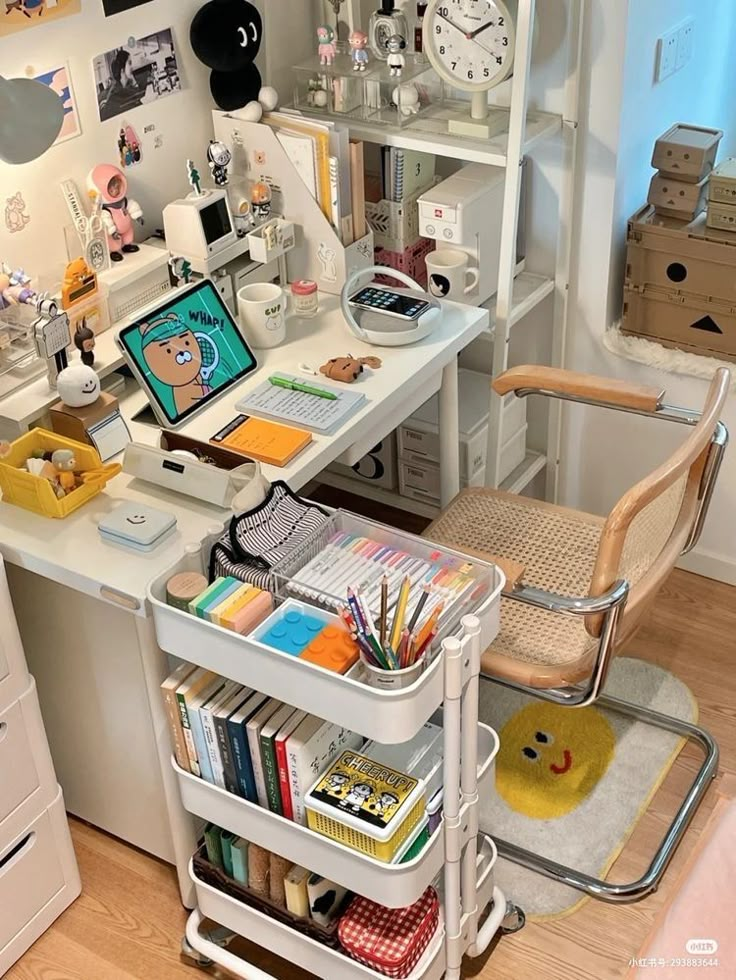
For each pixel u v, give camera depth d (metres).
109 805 2.23
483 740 1.93
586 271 2.62
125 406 2.18
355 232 2.49
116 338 2.07
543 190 2.55
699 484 2.07
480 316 2.39
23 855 2.05
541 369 2.27
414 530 3.01
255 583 1.78
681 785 2.34
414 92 2.47
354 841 1.71
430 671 1.61
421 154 2.59
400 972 1.82
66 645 2.02
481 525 2.34
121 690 2.00
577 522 2.34
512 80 2.46
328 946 1.88
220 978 2.07
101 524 1.85
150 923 2.16
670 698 2.53
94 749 2.15
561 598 1.82
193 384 2.15
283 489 1.90
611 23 2.30
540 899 2.15
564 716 2.49
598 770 2.38
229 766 1.81
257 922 1.96
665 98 2.61
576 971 2.04
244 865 1.94
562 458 2.92
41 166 2.19
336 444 2.05
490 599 1.76
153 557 1.82
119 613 1.89
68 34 2.16
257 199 2.43
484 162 2.36
